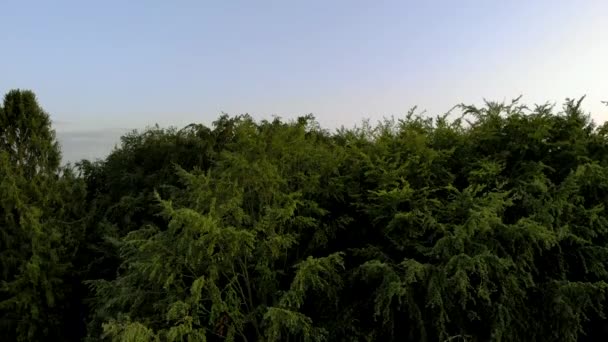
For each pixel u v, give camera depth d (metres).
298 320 5.49
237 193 6.16
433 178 7.18
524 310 6.30
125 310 6.22
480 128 8.00
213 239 5.48
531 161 7.22
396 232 6.45
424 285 5.75
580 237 6.67
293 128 7.90
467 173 7.30
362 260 6.77
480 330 6.19
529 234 5.99
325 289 6.04
